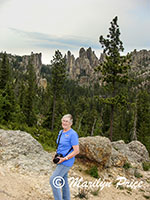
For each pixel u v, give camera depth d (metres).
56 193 3.89
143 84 131.88
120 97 20.11
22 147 7.92
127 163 10.34
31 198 4.44
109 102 19.86
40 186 5.38
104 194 6.40
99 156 8.59
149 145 36.62
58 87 32.66
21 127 15.54
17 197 4.23
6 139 8.13
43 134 15.11
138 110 40.22
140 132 37.97
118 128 46.03
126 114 58.12
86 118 55.22
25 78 108.56
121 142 16.20
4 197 4.01
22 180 5.41
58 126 28.25
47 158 7.95
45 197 4.77
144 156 14.78
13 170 6.06
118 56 20.19
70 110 73.12
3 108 20.45
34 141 8.86
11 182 4.95
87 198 5.61
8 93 23.48
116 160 9.92
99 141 9.06
